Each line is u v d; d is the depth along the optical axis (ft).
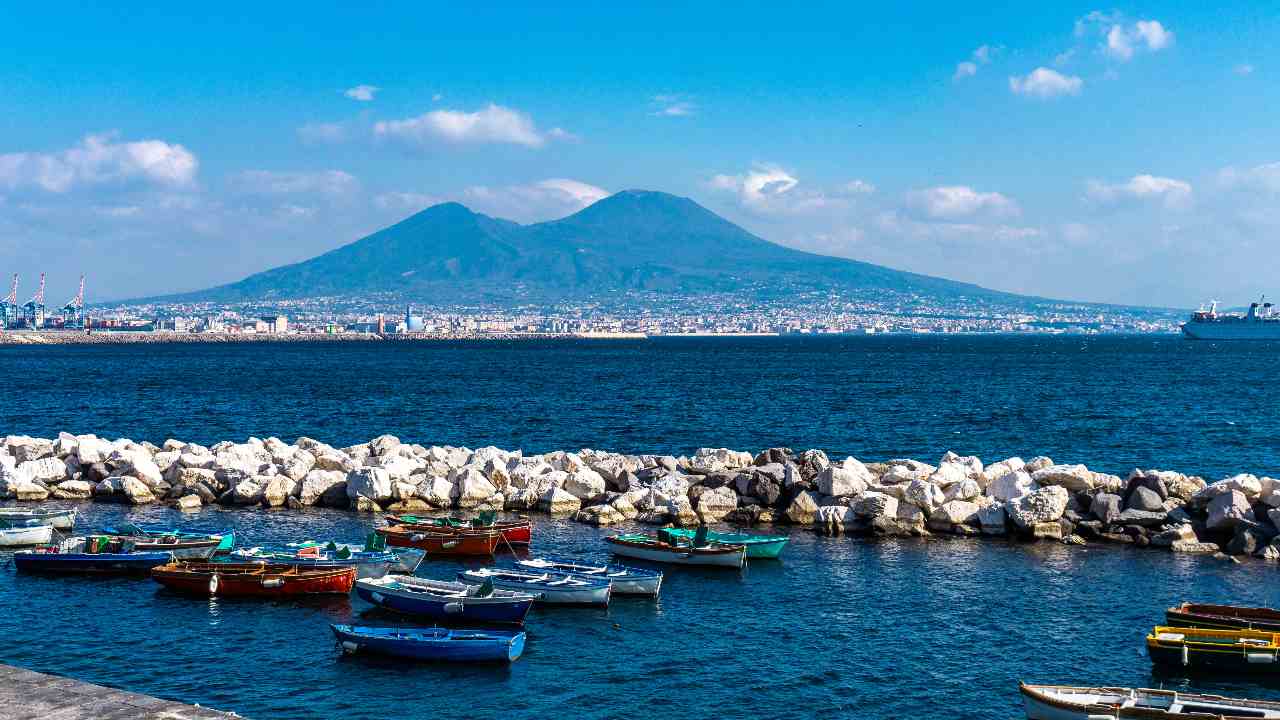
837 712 91.09
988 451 267.80
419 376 604.49
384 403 401.49
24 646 104.63
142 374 627.87
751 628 112.57
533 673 98.89
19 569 131.95
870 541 152.56
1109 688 87.45
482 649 100.89
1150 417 347.15
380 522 163.32
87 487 185.26
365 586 117.80
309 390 476.95
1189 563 138.92
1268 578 131.75
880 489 165.07
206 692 93.35
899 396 438.40
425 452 205.46
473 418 344.08
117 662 100.42
